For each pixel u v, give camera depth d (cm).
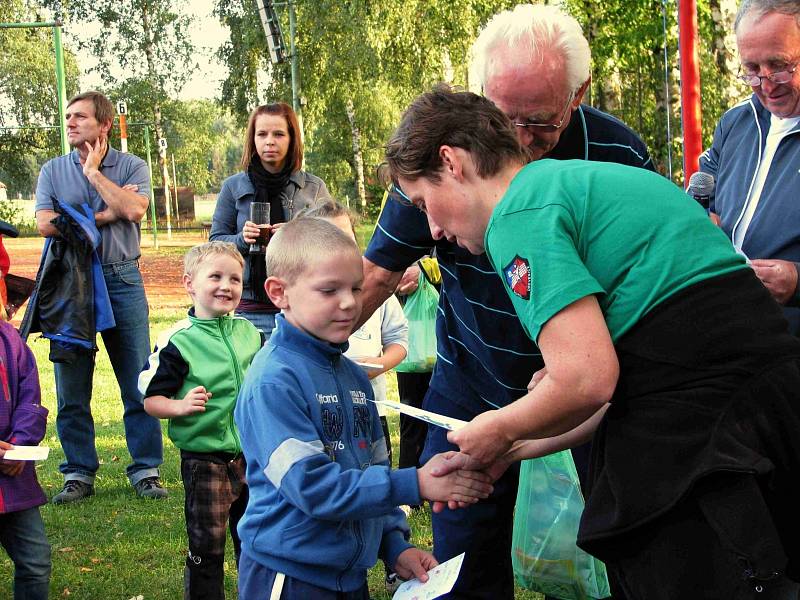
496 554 309
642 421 204
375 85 2766
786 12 315
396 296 526
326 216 448
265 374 249
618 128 299
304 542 244
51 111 4628
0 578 444
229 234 569
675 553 199
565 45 259
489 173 220
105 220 587
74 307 566
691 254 206
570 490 316
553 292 199
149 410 394
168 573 450
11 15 4434
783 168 338
